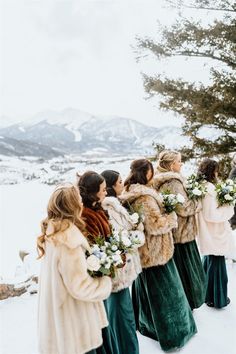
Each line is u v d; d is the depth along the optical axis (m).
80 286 1.98
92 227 2.36
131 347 2.73
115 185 2.83
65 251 1.99
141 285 3.11
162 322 2.94
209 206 3.51
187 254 3.42
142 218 2.73
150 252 2.87
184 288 3.43
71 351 2.04
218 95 8.73
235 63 8.80
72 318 2.06
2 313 3.82
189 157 9.20
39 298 2.18
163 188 3.32
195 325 3.24
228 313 3.60
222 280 3.64
